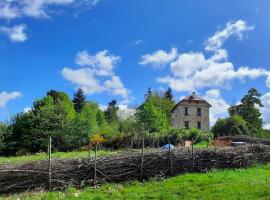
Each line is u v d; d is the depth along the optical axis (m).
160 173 20.25
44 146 44.47
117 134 47.03
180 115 87.62
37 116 45.66
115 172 19.12
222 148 23.72
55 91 79.81
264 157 25.22
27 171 17.30
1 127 44.88
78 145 45.66
